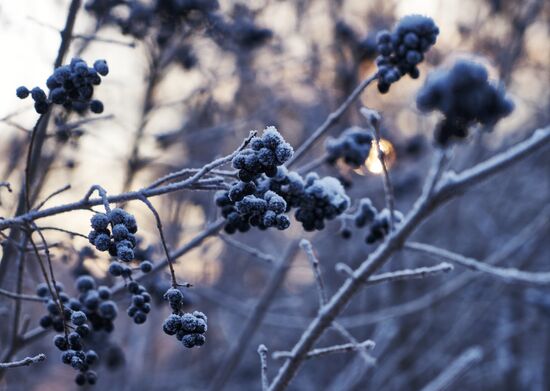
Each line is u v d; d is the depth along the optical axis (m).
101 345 4.13
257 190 2.08
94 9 4.20
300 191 2.47
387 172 3.19
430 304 5.53
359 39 6.23
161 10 4.51
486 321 9.30
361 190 6.74
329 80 6.84
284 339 9.80
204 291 6.05
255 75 6.18
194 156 6.42
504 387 9.65
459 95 3.05
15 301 3.11
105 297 2.77
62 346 2.08
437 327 8.18
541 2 6.46
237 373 9.48
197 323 1.82
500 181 9.89
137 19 4.43
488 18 7.05
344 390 5.88
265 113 6.42
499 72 6.12
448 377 5.18
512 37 6.52
